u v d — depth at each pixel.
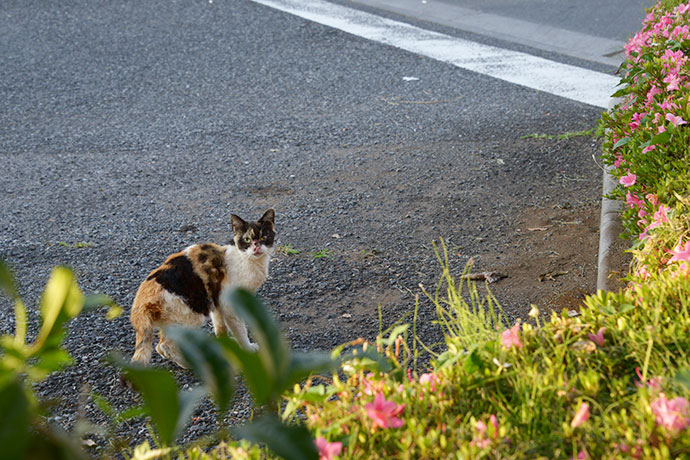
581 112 9.36
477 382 2.58
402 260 5.95
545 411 2.36
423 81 10.84
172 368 4.58
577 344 2.73
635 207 4.44
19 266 5.88
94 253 6.12
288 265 5.88
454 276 5.65
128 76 11.20
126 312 5.18
